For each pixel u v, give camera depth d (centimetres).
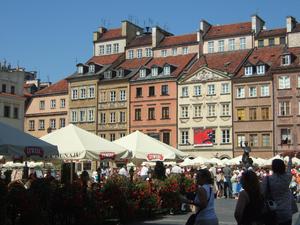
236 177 3962
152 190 2170
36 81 9925
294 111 6750
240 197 873
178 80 7538
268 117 6906
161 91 7650
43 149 1662
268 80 6956
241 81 7106
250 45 7712
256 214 866
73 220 1578
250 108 7025
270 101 6906
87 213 1595
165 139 7562
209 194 994
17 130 1688
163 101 7619
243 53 7644
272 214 920
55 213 1549
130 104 7862
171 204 2258
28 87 9356
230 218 2230
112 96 8050
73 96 8369
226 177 4003
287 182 992
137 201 1991
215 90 7262
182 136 7438
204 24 8144
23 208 1291
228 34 7875
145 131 7694
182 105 7469
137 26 9025
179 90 7525
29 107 8862
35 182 1538
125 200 1873
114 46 8862
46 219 1408
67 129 2105
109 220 1800
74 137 2033
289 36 7281
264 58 7362
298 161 4975
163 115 7606
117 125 7938
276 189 985
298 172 3962
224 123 7156
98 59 8850
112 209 1816
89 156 1967
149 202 2091
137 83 7838
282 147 6756
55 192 1553
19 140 1598
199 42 7988
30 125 8794
